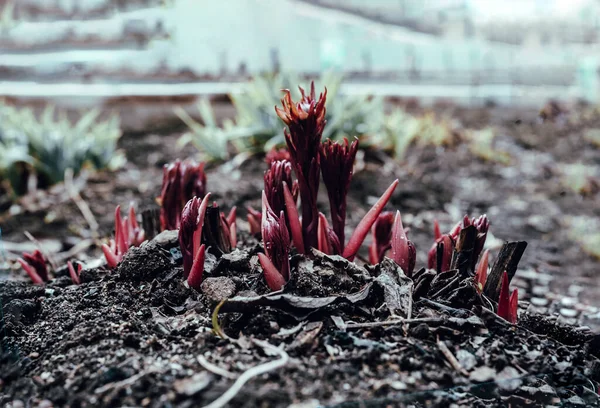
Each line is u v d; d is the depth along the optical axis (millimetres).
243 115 1390
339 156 605
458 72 2086
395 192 1235
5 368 518
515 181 1418
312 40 1864
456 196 1287
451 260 625
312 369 495
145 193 1180
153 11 1764
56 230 1036
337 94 1432
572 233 1131
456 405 486
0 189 1223
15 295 622
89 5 1775
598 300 873
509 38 2295
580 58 2264
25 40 1763
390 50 1993
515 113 1972
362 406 470
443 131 1622
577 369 550
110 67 1760
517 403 509
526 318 631
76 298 613
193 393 472
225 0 1768
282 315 545
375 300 574
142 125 1614
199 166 692
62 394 485
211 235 631
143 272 619
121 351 520
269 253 571
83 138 1349
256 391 472
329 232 620
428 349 523
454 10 2277
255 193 1130
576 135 1794
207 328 546
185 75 1765
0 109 1391
